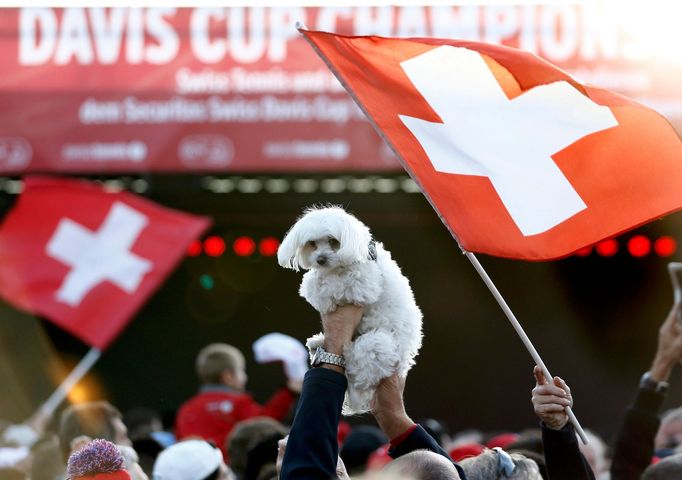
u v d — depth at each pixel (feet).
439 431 27.76
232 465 25.62
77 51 46.75
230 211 60.13
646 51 45.11
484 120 17.26
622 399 64.64
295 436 13.60
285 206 60.39
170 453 20.79
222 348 35.27
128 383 62.75
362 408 14.78
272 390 63.05
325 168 46.80
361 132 46.65
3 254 38.70
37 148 46.47
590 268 64.54
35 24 46.62
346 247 14.49
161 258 38.78
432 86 17.33
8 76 46.39
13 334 59.57
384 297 15.08
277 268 62.03
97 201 39.01
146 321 62.85
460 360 65.05
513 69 16.61
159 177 57.00
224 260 61.87
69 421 24.20
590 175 17.20
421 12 44.75
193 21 46.70
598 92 16.75
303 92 46.70
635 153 17.25
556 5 45.11
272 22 46.70
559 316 64.80
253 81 46.65
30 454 26.18
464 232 16.56
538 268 64.64
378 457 19.97
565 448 15.38
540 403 15.40
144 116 46.62
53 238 38.86
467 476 15.65
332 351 14.58
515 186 16.97
